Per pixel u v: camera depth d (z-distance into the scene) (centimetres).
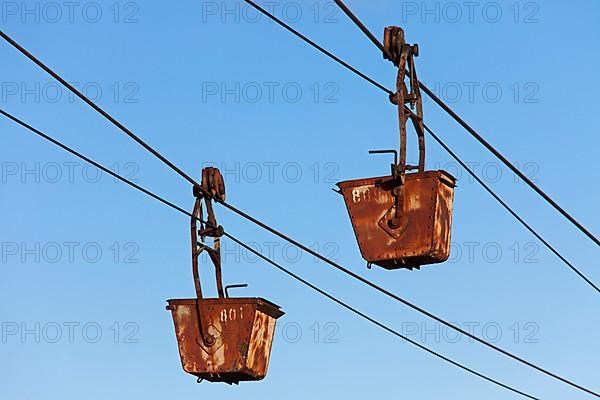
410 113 2197
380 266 2250
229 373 2659
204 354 2669
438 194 2206
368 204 2238
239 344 2662
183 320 2686
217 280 2697
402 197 2212
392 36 2180
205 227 2631
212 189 2627
